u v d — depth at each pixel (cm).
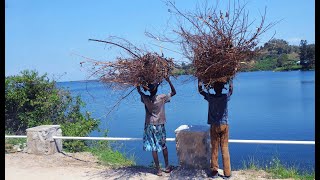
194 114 1872
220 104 675
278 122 1888
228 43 635
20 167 816
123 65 689
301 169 790
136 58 694
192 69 672
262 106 2673
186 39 659
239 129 1702
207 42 643
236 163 999
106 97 908
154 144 715
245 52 639
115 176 739
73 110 1274
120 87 706
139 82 696
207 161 727
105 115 940
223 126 676
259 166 779
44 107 1248
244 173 724
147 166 817
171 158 1112
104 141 1088
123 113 2041
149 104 710
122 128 1548
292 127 1722
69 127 1145
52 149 927
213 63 638
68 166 828
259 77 8438
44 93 1277
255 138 1491
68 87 1295
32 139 923
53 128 938
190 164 735
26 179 733
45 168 810
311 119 1956
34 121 1240
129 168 794
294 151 1249
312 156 1155
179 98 1684
